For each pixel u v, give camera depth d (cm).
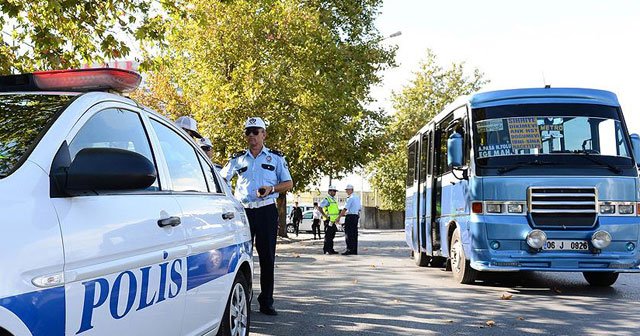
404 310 844
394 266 1510
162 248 393
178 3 1262
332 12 3159
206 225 477
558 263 998
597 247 991
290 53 2662
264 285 798
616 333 705
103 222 335
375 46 3170
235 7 2512
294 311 831
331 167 3156
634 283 1169
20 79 401
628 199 1012
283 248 2534
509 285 1117
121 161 319
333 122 2780
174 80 2794
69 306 297
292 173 3072
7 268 263
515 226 1001
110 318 331
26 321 268
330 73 2808
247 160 796
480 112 1076
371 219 6481
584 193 1003
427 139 1466
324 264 1565
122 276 344
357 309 850
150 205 394
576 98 1075
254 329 711
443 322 762
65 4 1053
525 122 1053
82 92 396
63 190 311
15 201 285
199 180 517
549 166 1018
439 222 1313
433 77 5850
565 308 866
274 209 793
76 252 304
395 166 6253
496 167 1024
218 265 495
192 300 439
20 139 328
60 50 1133
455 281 1170
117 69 404
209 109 2509
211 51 2556
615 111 1070
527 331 713
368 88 3212
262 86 2505
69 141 342
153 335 380
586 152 1034
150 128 444
